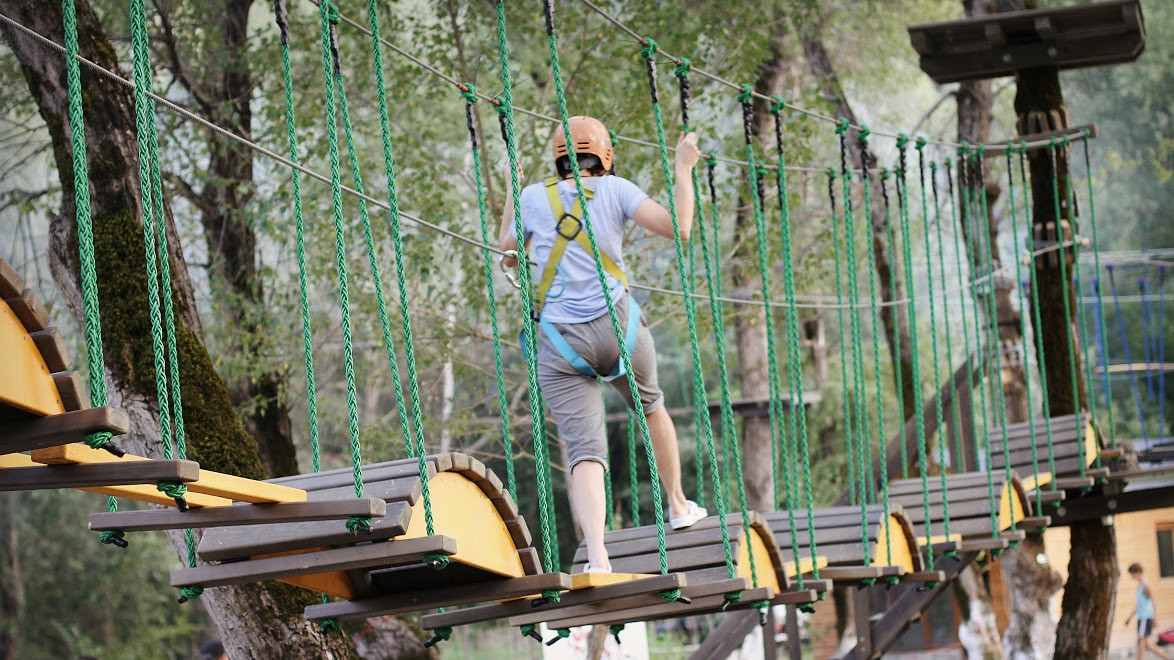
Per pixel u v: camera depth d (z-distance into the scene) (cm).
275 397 1048
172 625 2633
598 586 415
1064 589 1082
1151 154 2417
